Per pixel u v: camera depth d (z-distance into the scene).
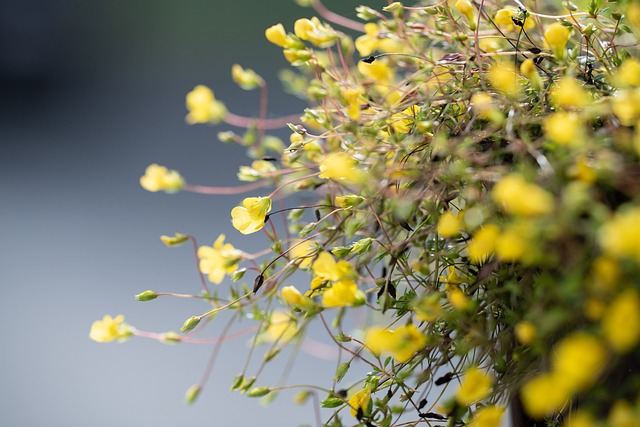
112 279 0.92
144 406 0.71
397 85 0.45
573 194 0.38
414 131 0.44
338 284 0.42
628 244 0.37
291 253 0.48
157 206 1.13
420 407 0.43
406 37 0.46
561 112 0.41
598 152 0.40
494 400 0.43
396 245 0.43
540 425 0.44
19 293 0.89
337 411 0.44
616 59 0.43
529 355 0.42
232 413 0.69
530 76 0.42
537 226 0.39
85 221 1.09
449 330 0.43
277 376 0.71
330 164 0.42
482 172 0.41
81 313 0.85
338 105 0.46
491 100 0.42
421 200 0.43
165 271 0.94
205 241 1.00
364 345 0.44
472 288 0.42
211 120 0.51
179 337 0.46
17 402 0.71
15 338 0.81
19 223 1.08
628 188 0.39
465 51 0.45
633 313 0.38
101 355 0.78
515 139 0.41
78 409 0.70
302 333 0.47
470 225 0.40
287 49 0.46
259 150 0.51
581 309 0.40
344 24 0.51
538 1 0.48
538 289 0.40
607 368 0.40
